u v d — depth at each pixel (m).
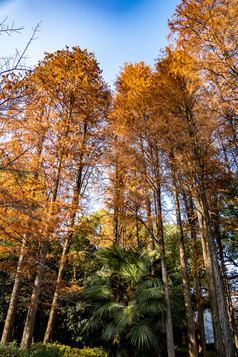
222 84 7.69
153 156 8.80
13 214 5.57
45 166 8.52
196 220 11.59
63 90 10.67
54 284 7.39
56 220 7.64
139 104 10.04
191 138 8.50
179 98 9.24
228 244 13.69
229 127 8.64
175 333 12.03
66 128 10.38
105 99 12.38
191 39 8.01
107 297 8.09
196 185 8.50
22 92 4.14
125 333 7.41
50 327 10.27
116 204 9.06
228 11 6.75
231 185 10.88
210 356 13.35
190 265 14.34
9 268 7.24
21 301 11.44
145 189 9.20
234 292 12.80
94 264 13.03
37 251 7.76
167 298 7.42
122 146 8.62
